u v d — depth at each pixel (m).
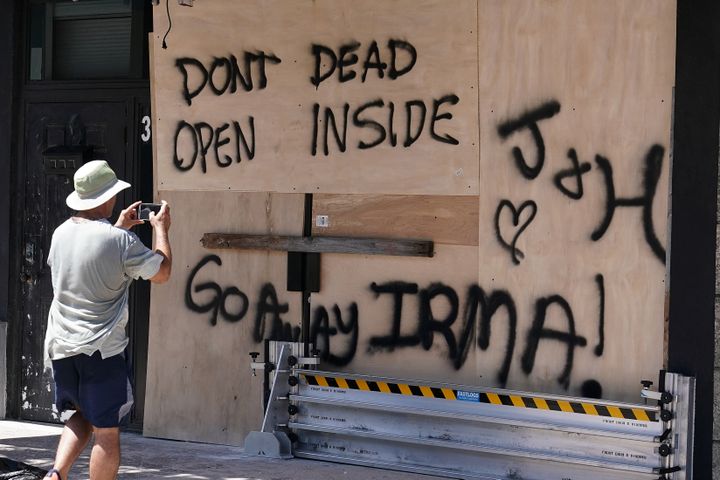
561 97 21.36
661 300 20.45
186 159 25.45
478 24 22.12
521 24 21.72
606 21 20.89
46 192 27.58
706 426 19.89
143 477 21.64
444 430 22.11
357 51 23.52
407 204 23.03
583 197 21.17
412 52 22.89
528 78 21.69
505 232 21.97
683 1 20.02
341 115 23.73
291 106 24.27
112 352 17.97
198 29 25.20
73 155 26.89
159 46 25.64
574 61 21.22
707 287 19.88
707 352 19.91
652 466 20.06
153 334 25.77
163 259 18.33
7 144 27.77
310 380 23.62
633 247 20.69
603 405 20.47
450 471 21.98
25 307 27.91
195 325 25.34
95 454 17.89
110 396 17.88
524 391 21.56
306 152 24.12
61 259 18.02
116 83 26.77
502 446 21.47
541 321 21.58
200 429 25.25
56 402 18.31
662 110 20.41
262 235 24.50
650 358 20.53
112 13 26.92
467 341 22.36
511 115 21.88
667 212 20.38
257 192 24.69
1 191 27.86
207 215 25.25
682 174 20.09
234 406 24.92
